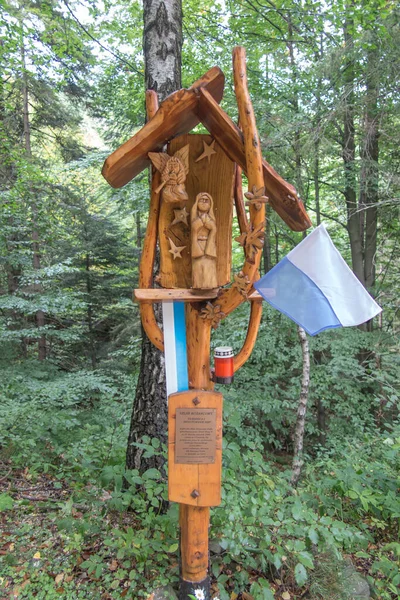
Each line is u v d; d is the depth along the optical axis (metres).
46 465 3.33
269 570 2.43
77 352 9.88
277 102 5.60
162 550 2.46
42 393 5.03
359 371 5.11
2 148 5.91
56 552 2.50
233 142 1.87
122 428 3.95
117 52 6.15
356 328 5.73
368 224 6.51
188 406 2.01
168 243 2.07
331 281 1.87
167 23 3.09
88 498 2.71
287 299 1.89
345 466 3.58
